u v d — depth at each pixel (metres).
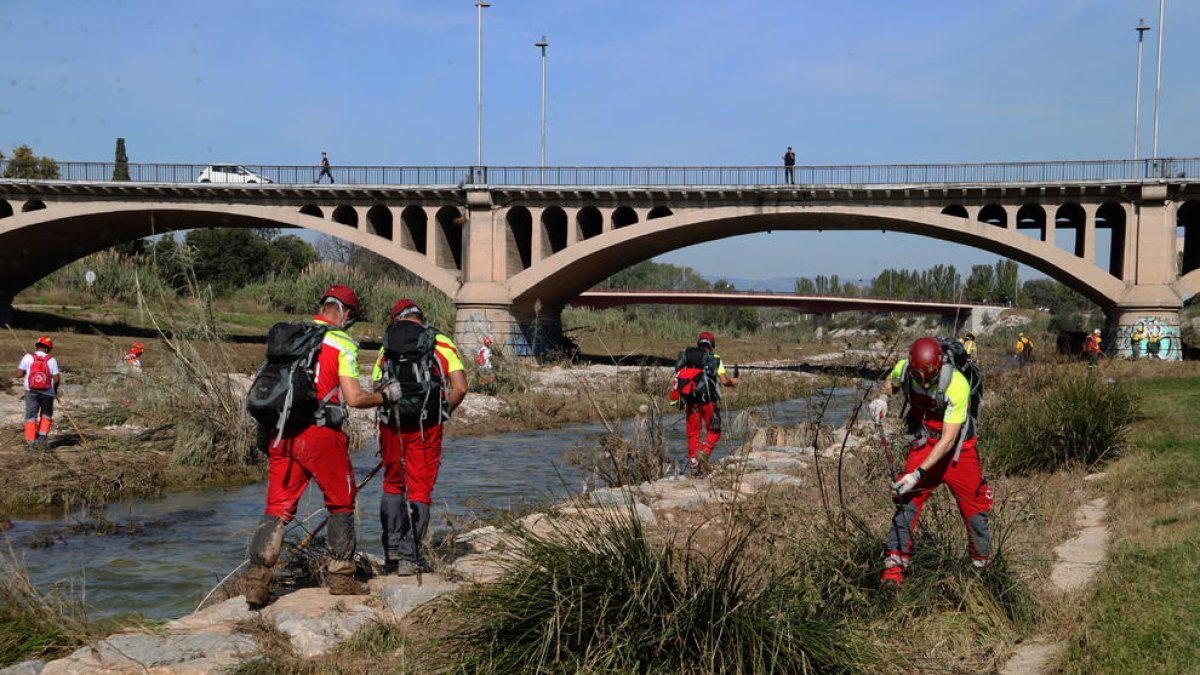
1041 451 11.09
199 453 14.00
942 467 5.53
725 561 4.73
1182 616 4.97
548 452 17.25
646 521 7.56
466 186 43.81
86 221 47.81
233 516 11.04
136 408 15.70
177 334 14.87
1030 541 7.06
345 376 5.78
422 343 6.35
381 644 4.97
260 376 5.62
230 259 66.00
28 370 14.10
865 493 8.77
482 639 4.50
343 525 5.89
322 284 56.97
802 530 6.38
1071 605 5.51
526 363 29.30
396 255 45.22
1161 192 37.38
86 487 11.99
